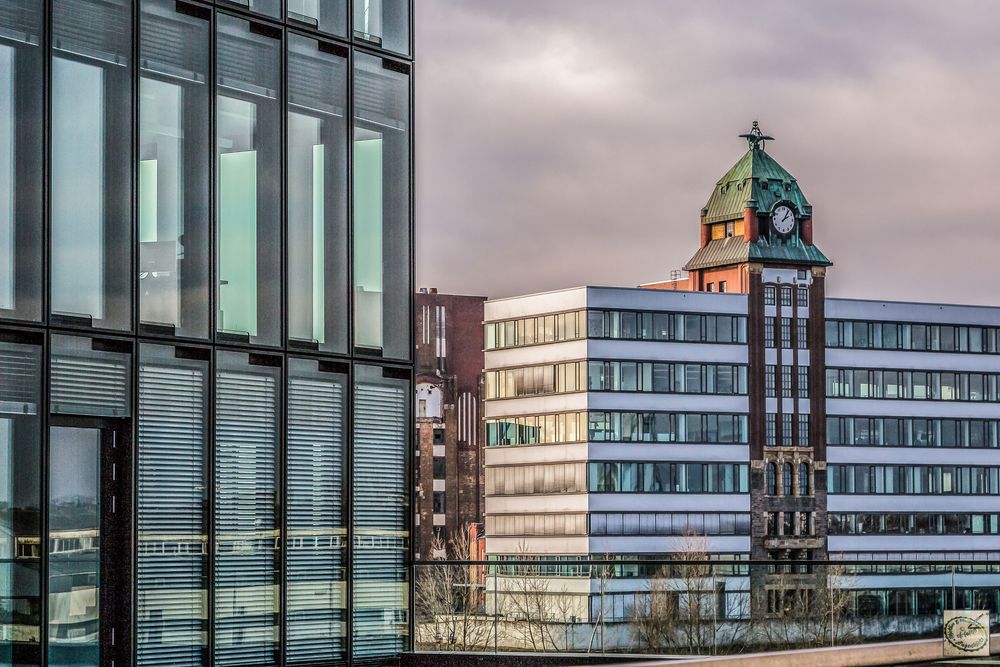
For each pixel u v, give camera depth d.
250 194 22.61
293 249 23.19
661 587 26.27
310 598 23.11
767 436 147.62
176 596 21.44
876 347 152.00
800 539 148.00
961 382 154.25
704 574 26.36
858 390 151.25
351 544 23.72
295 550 22.94
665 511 143.75
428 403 165.38
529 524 146.62
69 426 20.41
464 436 166.75
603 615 26.00
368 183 24.45
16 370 19.83
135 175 21.16
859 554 150.25
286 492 22.83
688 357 145.25
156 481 21.28
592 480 141.75
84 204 20.61
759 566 26.59
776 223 151.75
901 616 26.92
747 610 26.50
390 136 24.84
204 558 21.75
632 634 26.11
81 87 20.62
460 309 167.75
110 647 20.72
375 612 24.11
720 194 155.12
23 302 19.88
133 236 21.11
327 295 23.64
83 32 20.67
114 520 20.86
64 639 20.23
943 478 153.50
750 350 147.62
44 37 20.20
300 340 23.20
